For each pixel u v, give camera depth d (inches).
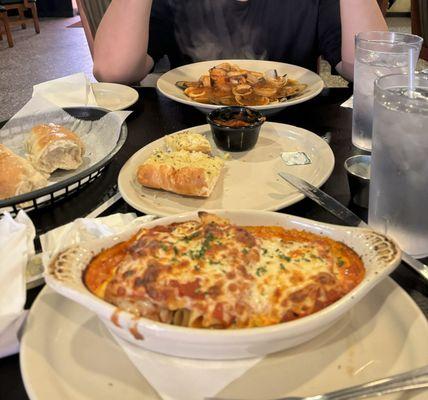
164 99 50.6
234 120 38.6
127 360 17.8
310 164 35.7
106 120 40.3
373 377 16.9
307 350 18.0
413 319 18.1
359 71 36.4
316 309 16.6
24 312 18.5
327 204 28.6
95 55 64.2
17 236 22.6
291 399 15.6
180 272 16.7
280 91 48.8
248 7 70.7
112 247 19.9
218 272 16.8
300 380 16.9
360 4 59.8
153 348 17.3
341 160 36.7
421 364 16.3
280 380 16.9
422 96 25.5
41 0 248.4
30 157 36.6
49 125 38.6
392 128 22.9
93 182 33.8
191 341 15.7
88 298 16.6
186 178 30.6
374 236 19.6
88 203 31.2
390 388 15.4
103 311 16.3
